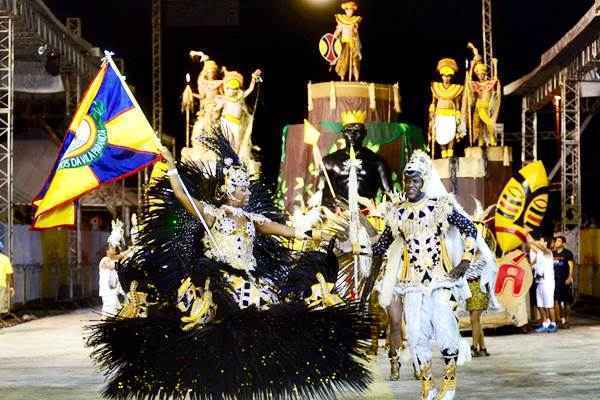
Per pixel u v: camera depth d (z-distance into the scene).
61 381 12.13
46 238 26.73
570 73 27.27
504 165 20.42
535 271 18.58
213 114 22.28
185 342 7.04
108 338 7.30
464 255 8.82
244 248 7.62
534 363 13.42
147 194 7.78
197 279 7.32
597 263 26.20
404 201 9.09
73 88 29.28
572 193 28.55
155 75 34.84
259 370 6.99
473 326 14.34
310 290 7.61
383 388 8.88
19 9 21.91
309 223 7.98
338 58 21.67
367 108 20.72
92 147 11.10
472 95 21.64
